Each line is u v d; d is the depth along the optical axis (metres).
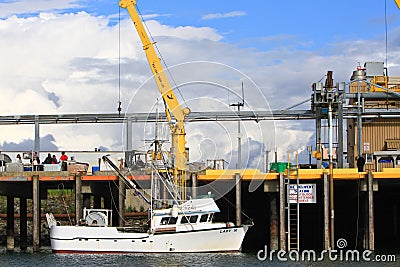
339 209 62.78
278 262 50.34
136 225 59.56
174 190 55.72
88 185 57.72
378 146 63.25
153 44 60.25
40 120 66.94
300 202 55.09
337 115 62.19
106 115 66.38
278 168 55.84
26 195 60.91
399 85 65.06
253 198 63.44
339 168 58.75
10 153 64.56
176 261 50.47
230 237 53.81
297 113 64.81
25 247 62.44
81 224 55.66
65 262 50.69
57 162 63.19
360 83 64.62
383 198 65.88
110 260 51.16
